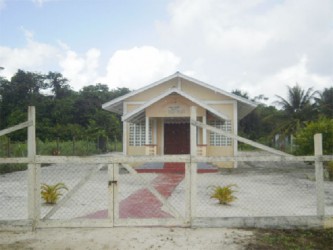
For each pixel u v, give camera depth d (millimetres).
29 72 60062
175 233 5906
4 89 55781
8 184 12688
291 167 20125
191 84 20016
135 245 5348
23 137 32469
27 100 54125
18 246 5336
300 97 39062
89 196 9953
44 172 17453
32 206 6156
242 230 6102
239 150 45969
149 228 6156
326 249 5258
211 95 19719
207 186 12016
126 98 20281
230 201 8750
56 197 8859
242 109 22203
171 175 15219
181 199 9422
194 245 5348
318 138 6289
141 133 20125
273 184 12562
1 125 46906
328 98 43000
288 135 37250
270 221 6254
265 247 5289
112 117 53719
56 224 6172
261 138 49844
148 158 6219
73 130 42844
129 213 7570
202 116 17766
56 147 26781
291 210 8031
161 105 17969
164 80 19844
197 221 6199
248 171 17562
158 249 5188
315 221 6242
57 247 5289
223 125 19297
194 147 6246
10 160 6137
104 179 14227
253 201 9180
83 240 5582
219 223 6238
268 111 57406
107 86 73562
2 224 6094
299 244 5453
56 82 65938
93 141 39781
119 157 6203
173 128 21016
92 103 57344
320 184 6301
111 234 5859
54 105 54031
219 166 19219
